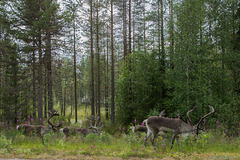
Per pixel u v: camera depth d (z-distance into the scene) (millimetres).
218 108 13148
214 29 16609
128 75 19406
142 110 18703
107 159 5824
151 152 6766
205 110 13430
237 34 18641
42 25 15625
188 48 14508
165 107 17328
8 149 6754
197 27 14859
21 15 16219
